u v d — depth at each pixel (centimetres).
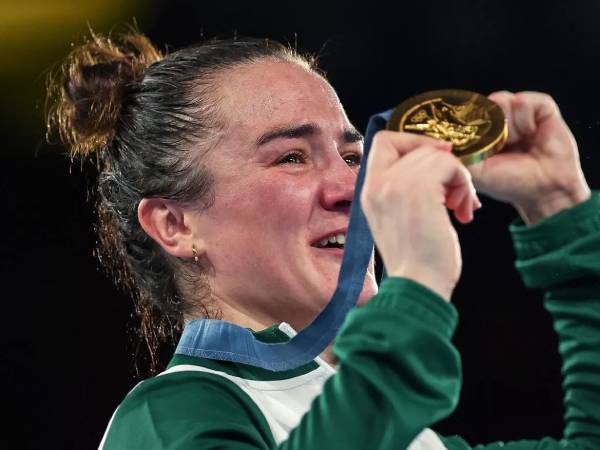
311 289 346
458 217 245
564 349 292
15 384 916
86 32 902
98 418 916
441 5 967
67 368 923
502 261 982
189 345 343
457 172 239
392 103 968
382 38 964
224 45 385
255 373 330
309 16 952
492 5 964
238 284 356
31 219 930
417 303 235
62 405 918
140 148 380
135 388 321
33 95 906
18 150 918
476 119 253
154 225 376
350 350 237
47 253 933
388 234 238
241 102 362
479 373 980
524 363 977
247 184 353
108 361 923
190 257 365
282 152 355
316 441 234
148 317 419
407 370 232
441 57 968
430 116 255
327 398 239
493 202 979
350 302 286
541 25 963
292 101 361
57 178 925
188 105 371
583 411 291
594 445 289
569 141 281
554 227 280
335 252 352
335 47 959
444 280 237
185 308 374
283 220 347
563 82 965
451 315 236
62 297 931
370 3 959
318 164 356
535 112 280
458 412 976
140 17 916
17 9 898
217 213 357
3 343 920
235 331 336
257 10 940
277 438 310
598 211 281
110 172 406
